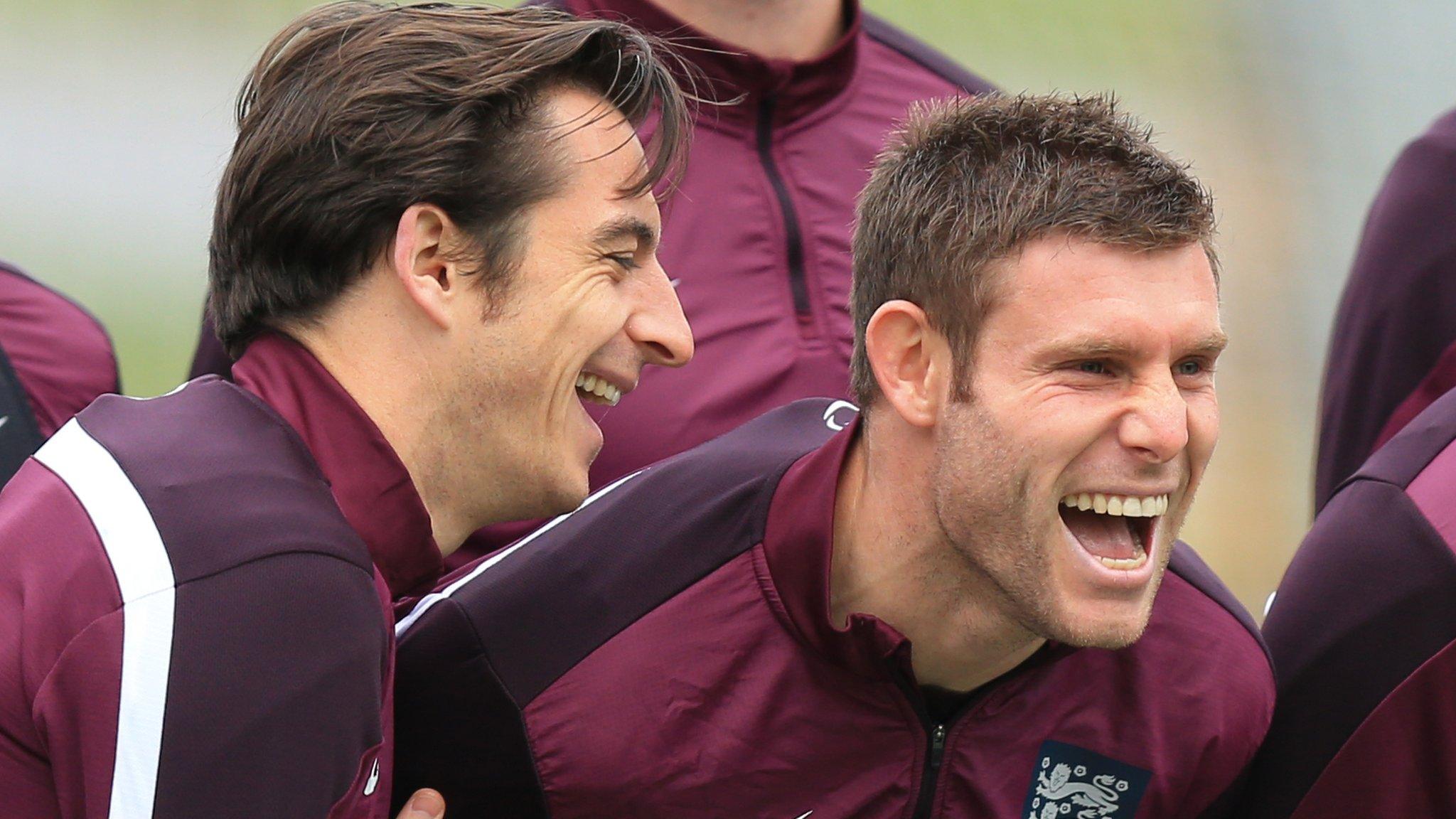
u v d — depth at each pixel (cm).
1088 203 582
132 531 512
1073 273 582
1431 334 902
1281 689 720
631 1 914
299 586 515
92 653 498
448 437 594
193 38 2995
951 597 634
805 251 898
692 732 648
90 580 508
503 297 584
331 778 516
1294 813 707
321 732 513
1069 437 586
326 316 586
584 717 642
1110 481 593
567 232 594
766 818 660
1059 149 608
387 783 580
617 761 642
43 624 509
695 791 650
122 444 544
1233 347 2722
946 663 653
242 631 503
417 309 580
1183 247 592
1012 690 668
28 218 2611
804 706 653
